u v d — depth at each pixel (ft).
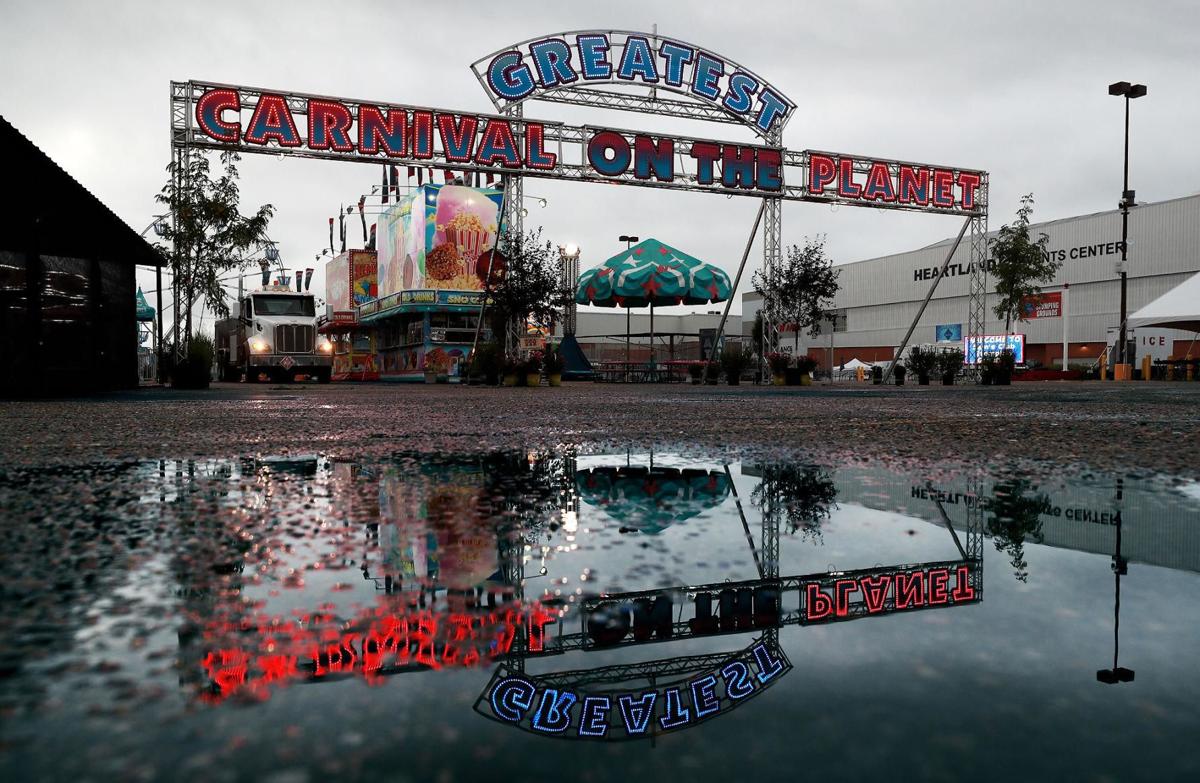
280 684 1.97
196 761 1.45
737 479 7.13
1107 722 1.69
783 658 2.21
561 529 4.55
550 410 21.99
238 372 97.91
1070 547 3.93
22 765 1.41
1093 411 21.79
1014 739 1.57
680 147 71.72
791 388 63.16
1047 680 1.99
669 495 6.09
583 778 1.36
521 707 1.82
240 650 2.25
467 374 78.33
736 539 4.24
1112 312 179.42
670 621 2.64
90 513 5.19
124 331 53.42
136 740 1.57
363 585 3.14
